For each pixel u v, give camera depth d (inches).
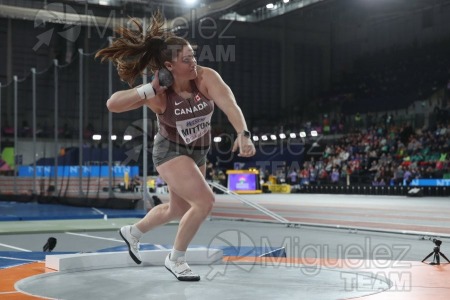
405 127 1331.2
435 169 1144.2
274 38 1652.3
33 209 732.7
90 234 450.9
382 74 1590.8
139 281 206.4
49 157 1264.8
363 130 1465.3
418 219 569.3
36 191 1021.2
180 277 205.5
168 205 214.7
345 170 1312.7
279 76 1659.7
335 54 1739.7
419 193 1106.7
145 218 218.4
